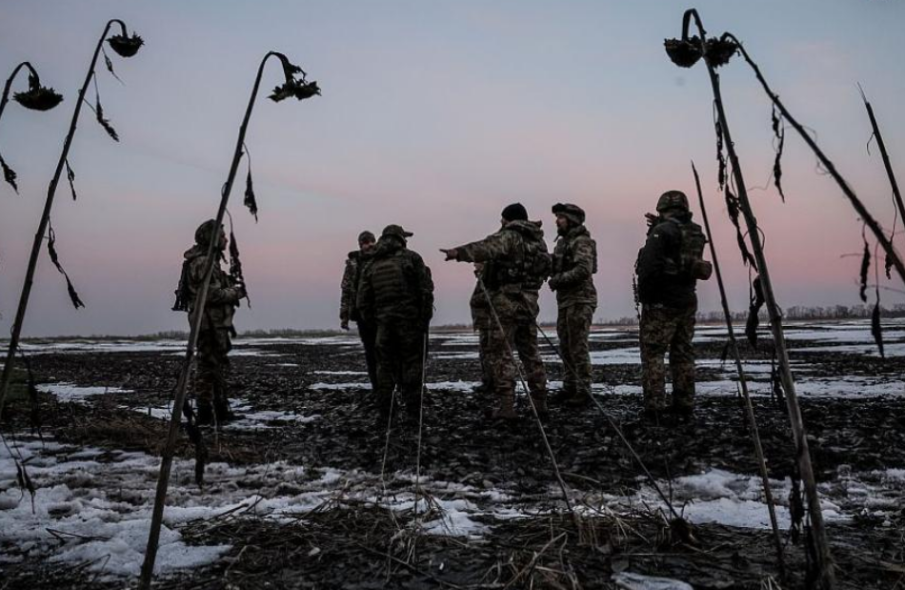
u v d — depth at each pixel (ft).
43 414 27.99
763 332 94.68
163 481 7.38
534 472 17.89
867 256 6.11
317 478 18.07
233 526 12.78
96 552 11.50
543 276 25.98
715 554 10.85
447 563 10.68
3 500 15.29
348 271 33.96
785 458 18.85
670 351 25.77
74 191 7.46
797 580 9.68
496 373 25.21
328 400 34.83
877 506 14.43
